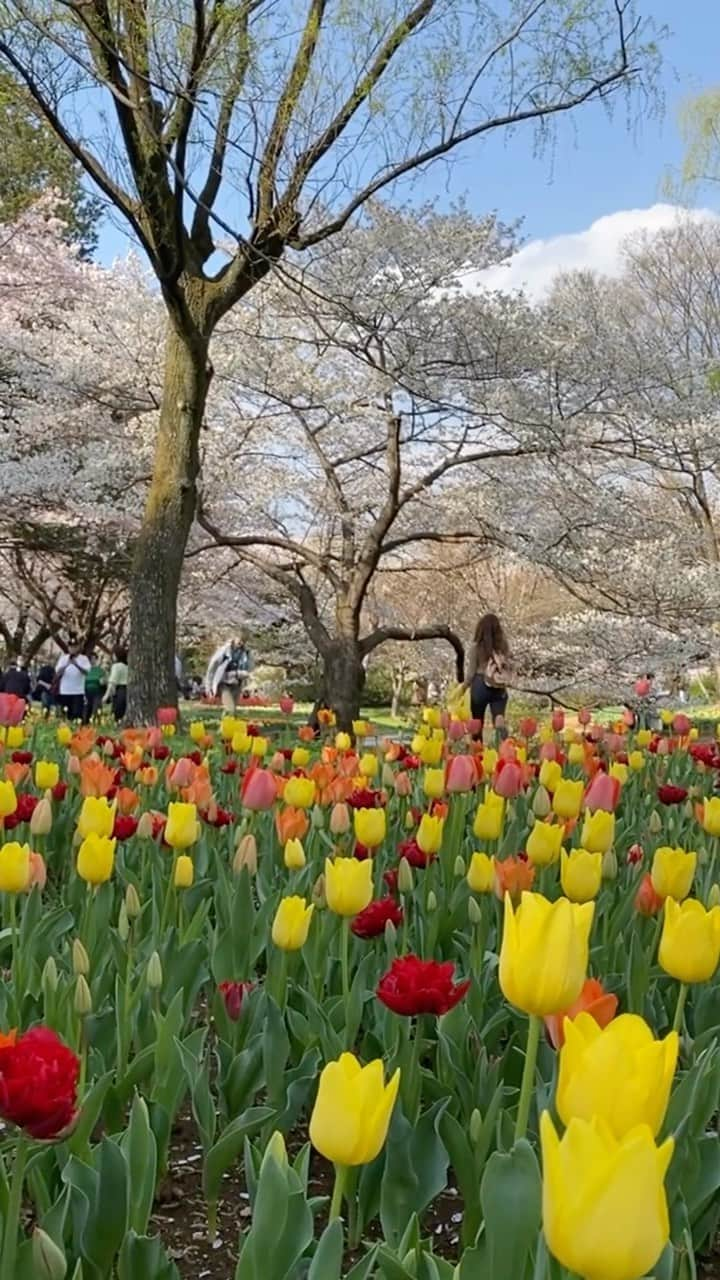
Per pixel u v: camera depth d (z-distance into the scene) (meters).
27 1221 2.57
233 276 11.48
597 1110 1.21
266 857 4.28
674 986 3.29
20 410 19.44
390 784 5.14
